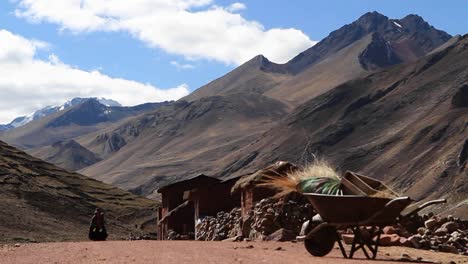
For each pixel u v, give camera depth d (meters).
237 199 48.38
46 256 14.62
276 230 22.61
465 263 13.95
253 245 18.34
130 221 133.00
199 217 47.62
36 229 95.44
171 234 52.97
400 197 13.11
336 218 13.65
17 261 13.48
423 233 18.91
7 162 139.00
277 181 15.24
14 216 100.25
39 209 114.06
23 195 118.69
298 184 14.77
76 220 116.94
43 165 153.62
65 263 12.66
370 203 13.24
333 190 14.05
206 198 48.12
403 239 17.36
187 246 17.50
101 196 147.75
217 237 30.14
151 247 17.02
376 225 13.49
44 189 129.12
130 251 15.44
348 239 16.92
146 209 143.12
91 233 34.50
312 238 14.01
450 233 19.12
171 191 61.53
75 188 145.12
